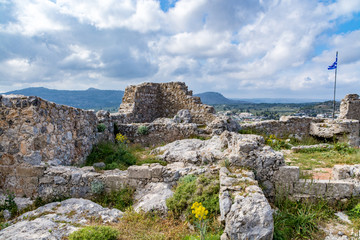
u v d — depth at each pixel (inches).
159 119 736.3
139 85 801.6
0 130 286.2
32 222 202.8
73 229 197.3
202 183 240.7
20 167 282.8
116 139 565.0
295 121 706.2
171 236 191.6
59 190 280.5
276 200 242.7
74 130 378.9
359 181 257.9
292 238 195.5
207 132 575.8
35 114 284.0
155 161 396.8
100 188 273.1
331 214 227.0
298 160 406.0
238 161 250.8
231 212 171.6
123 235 192.5
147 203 236.4
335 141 631.2
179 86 820.0
